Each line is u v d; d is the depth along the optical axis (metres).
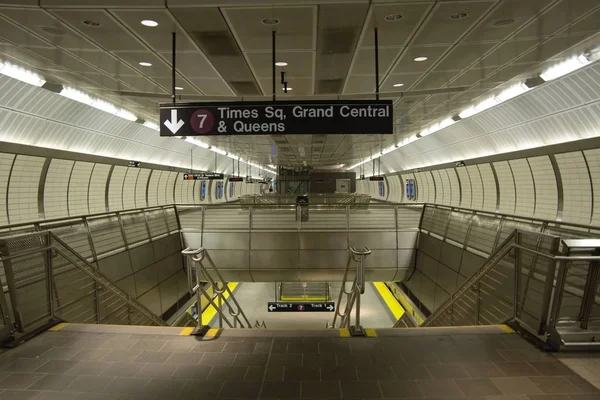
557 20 4.31
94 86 7.45
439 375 3.14
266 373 3.20
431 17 4.14
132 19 4.12
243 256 12.51
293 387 2.99
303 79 6.73
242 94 7.92
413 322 10.59
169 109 4.54
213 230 12.82
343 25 4.32
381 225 12.83
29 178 9.81
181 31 4.47
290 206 13.18
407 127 13.34
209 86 7.29
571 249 3.52
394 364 3.34
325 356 3.49
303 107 4.43
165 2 3.70
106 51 5.27
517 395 2.84
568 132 8.71
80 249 7.89
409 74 6.54
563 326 3.69
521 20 4.29
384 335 3.94
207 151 22.08
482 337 3.87
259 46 5.02
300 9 3.87
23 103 7.86
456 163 15.31
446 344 3.72
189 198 27.25
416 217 12.95
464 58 5.70
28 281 4.05
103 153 12.52
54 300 4.42
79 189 12.45
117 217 9.86
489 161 12.80
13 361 3.43
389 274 12.77
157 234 11.62
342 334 3.99
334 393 2.90
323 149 19.73
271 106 4.45
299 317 15.98
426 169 20.19
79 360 3.45
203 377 3.15
